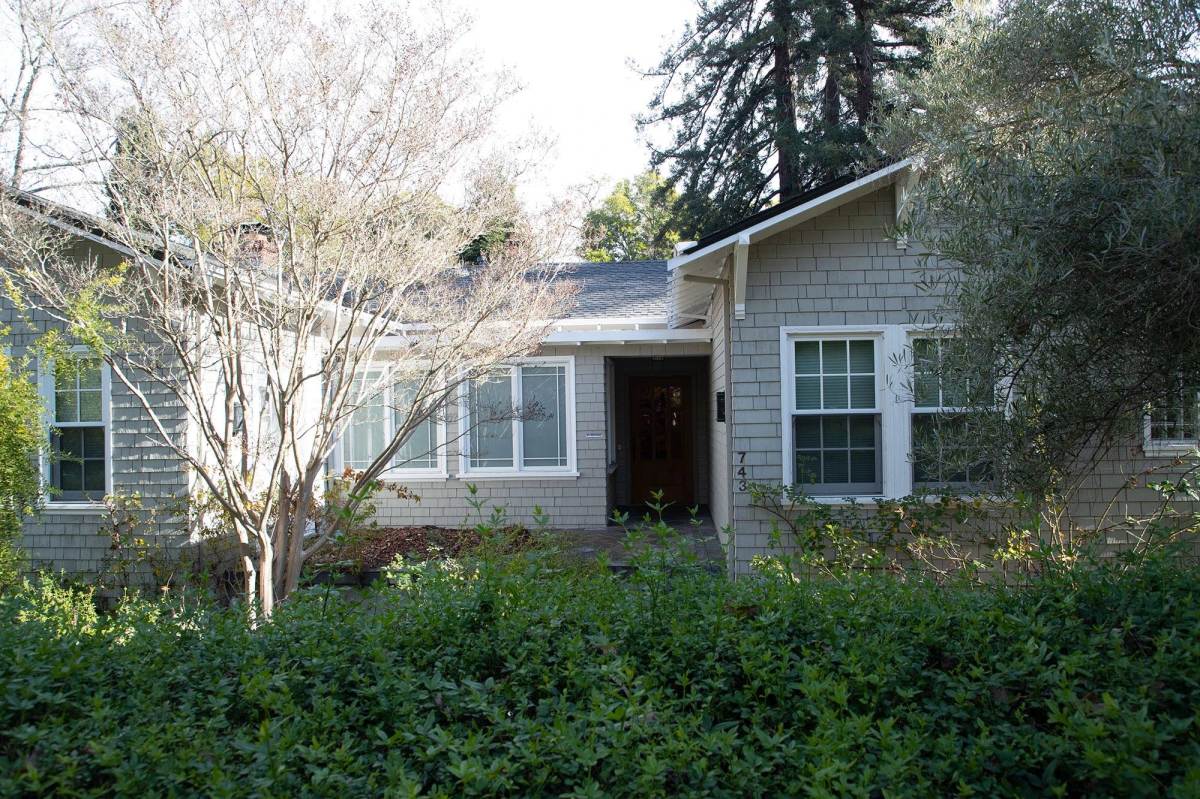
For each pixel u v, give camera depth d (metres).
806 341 8.43
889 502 7.96
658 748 2.86
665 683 3.57
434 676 3.45
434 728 3.13
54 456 7.92
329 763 2.91
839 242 8.34
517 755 2.94
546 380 12.38
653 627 3.92
